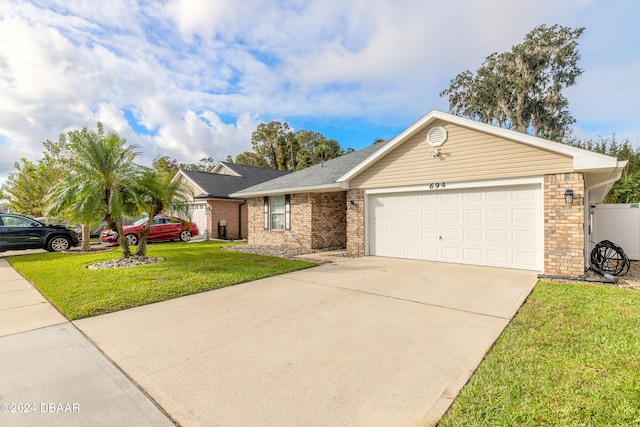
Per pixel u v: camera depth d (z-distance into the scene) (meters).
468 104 30.88
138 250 10.66
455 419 2.38
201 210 20.67
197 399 2.72
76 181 9.38
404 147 10.21
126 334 4.25
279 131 48.44
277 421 2.40
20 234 13.05
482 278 7.25
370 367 3.23
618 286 6.47
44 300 6.01
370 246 11.30
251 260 10.38
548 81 27.14
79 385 2.97
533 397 2.62
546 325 4.25
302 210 13.77
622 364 3.14
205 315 5.00
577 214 7.25
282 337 4.06
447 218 9.42
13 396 2.79
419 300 5.62
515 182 8.12
